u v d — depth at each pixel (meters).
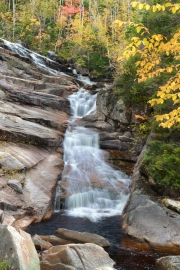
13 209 7.75
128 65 13.91
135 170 10.73
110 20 33.56
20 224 7.50
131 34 15.06
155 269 5.91
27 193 8.63
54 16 42.19
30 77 19.47
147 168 9.45
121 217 8.92
